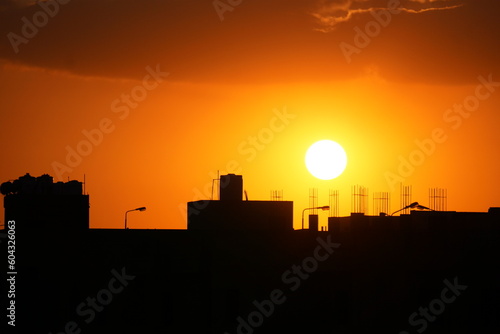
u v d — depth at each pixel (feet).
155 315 651.66
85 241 655.76
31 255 651.66
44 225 654.94
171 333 652.48
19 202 655.35
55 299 647.97
